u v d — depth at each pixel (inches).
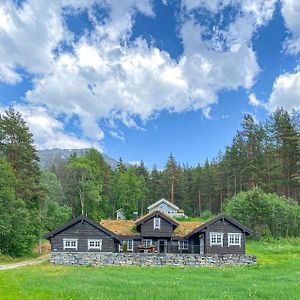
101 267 1831.9
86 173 3919.8
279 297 916.6
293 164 3794.3
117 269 1712.6
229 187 4301.2
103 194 4517.7
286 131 3843.5
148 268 1792.6
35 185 2687.0
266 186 3735.2
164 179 5723.4
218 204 5226.4
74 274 1412.4
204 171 5629.9
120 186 4800.7
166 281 1218.6
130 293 936.3
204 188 5413.4
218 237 2245.3
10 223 2256.4
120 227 2412.6
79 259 1942.7
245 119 4131.4
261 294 952.3
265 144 4045.3
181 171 5826.8
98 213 4212.6
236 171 4222.4
